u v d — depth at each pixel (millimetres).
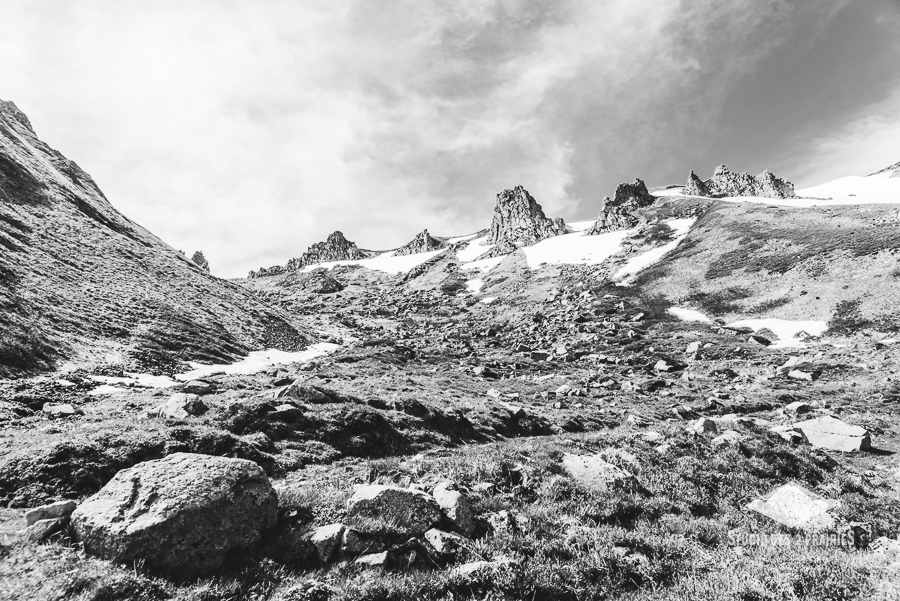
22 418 19156
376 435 20469
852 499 14734
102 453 12133
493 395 39969
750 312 79938
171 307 57031
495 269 167750
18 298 37750
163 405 18297
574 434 26203
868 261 74375
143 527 6973
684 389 49969
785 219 112812
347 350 64875
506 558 8578
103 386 30359
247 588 7000
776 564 9281
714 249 111188
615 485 13211
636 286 108125
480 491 12172
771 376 51531
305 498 9992
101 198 93750
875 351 52375
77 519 7332
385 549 8352
